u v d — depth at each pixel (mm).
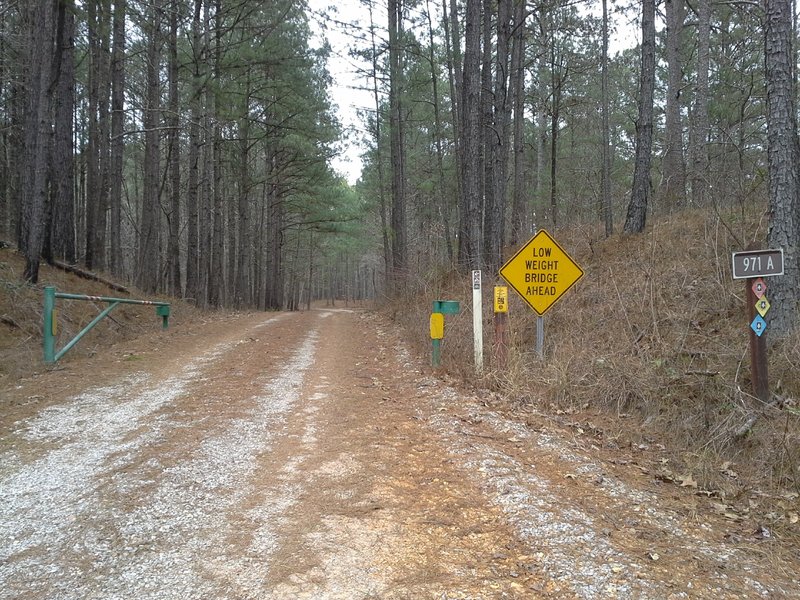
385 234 26750
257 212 40000
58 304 12086
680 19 16547
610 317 8977
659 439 5797
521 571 2945
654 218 13508
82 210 30750
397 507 3758
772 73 6508
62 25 14578
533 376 7305
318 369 9055
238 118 19188
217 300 24922
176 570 2916
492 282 12234
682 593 2758
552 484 4215
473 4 12477
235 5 20141
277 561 3020
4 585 2764
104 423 5660
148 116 20531
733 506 4094
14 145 21875
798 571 3102
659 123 24969
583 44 23766
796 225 6508
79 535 3305
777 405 5496
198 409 6273
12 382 7449
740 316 7496
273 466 4523
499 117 15883
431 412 6293
